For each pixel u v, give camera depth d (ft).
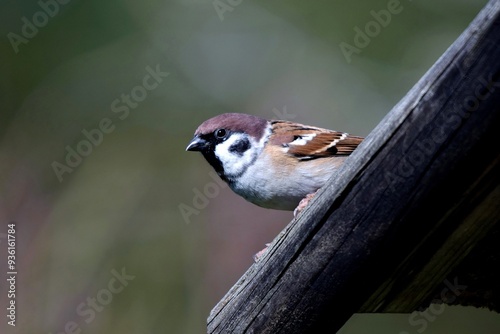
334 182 15.20
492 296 18.94
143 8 43.27
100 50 42.11
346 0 43.75
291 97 41.73
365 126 40.70
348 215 14.94
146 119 41.65
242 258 36.96
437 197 14.25
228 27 43.65
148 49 42.60
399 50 42.70
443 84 13.84
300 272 15.72
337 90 41.78
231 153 25.79
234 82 42.45
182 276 37.06
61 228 38.52
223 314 17.17
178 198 39.60
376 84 41.88
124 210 39.14
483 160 13.79
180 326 35.81
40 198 39.60
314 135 25.76
